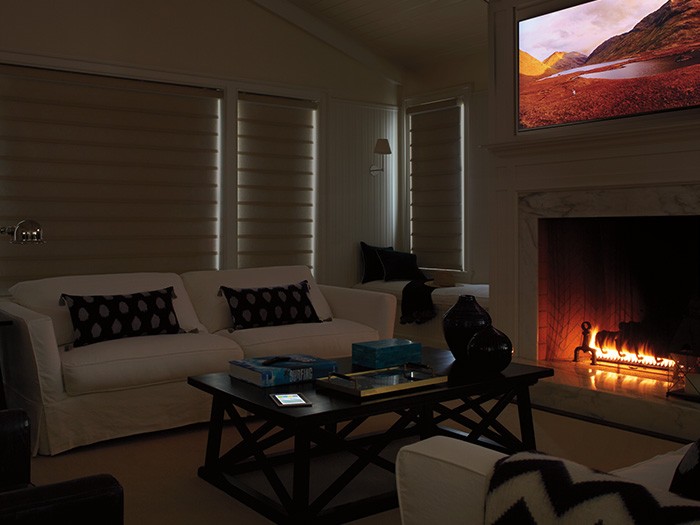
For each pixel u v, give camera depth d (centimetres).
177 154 580
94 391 341
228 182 604
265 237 632
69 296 377
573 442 353
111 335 373
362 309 452
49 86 523
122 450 340
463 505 145
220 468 292
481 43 619
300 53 641
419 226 694
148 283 418
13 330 349
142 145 563
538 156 452
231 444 350
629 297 448
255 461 311
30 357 329
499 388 293
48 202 528
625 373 434
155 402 359
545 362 464
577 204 435
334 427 337
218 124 601
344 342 421
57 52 520
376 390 264
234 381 292
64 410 334
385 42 659
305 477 242
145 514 263
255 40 614
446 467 148
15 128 513
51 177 528
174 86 573
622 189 413
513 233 470
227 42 598
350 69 675
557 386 411
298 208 651
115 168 553
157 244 575
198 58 583
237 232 612
